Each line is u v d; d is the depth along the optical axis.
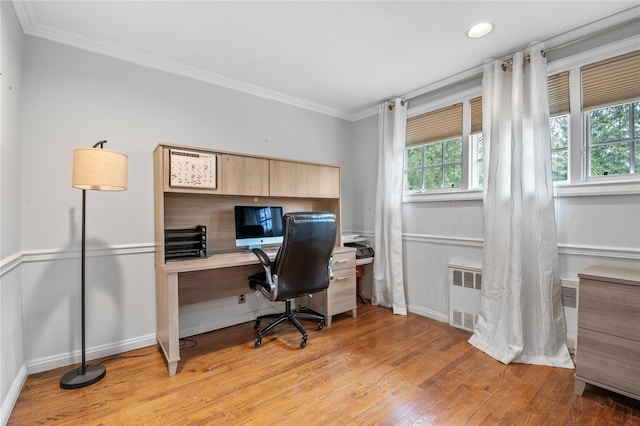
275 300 2.41
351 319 3.06
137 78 2.39
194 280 2.64
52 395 1.76
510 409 1.63
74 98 2.14
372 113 3.71
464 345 2.43
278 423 1.53
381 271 3.40
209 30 2.08
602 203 2.05
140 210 2.39
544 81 2.18
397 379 1.94
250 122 3.04
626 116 2.01
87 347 2.17
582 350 1.75
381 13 1.90
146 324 2.41
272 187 2.78
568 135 2.21
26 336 1.96
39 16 1.89
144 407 1.66
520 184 2.24
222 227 2.82
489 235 2.43
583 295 1.75
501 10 1.88
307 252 2.38
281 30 2.09
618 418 1.55
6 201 1.64
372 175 3.72
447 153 3.02
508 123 2.38
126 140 2.34
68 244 2.11
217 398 1.74
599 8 1.85
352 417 1.58
